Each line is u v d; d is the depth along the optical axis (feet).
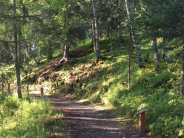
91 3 62.75
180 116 16.29
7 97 31.04
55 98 48.32
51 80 63.41
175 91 21.58
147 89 27.96
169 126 15.74
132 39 33.22
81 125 21.79
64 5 49.67
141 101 24.27
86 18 66.49
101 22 78.28
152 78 29.19
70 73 59.67
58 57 89.71
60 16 44.86
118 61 51.21
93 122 23.31
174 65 29.78
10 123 21.83
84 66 60.13
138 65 38.70
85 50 83.35
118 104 28.99
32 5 34.63
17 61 31.42
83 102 39.96
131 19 21.33
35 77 75.61
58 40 49.24
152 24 18.08
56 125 20.56
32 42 34.63
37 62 100.94
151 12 19.15
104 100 35.19
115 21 70.18
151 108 20.67
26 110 25.46
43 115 23.16
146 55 40.50
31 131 18.01
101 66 53.26
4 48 29.22
